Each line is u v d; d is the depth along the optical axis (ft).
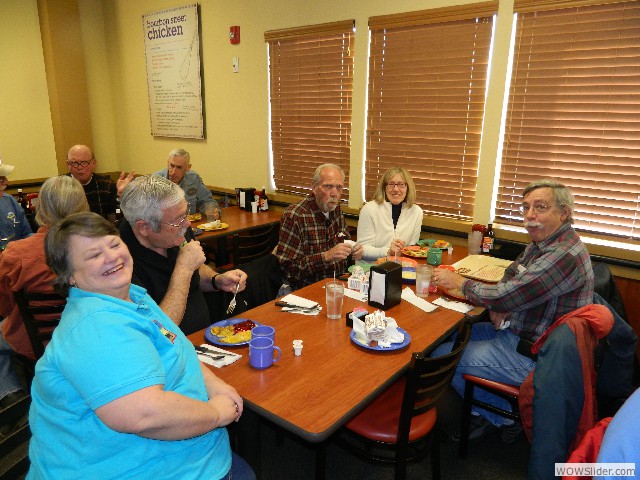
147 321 3.15
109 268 3.07
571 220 6.09
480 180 9.77
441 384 4.78
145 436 2.82
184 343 3.70
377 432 4.98
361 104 11.03
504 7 8.71
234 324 5.25
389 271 5.86
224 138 14.26
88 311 2.87
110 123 17.33
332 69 11.36
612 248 8.29
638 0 7.48
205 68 14.10
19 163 15.12
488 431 7.04
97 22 16.28
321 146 12.11
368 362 4.60
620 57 7.81
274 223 11.63
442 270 6.52
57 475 2.96
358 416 5.20
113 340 2.77
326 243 8.31
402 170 9.24
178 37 14.37
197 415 3.07
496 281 7.06
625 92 7.89
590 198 8.66
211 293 6.71
